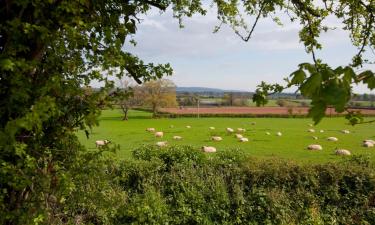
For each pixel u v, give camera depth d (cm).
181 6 584
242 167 1670
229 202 1547
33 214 331
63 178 338
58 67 337
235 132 4638
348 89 168
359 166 1644
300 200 1559
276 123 6316
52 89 329
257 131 4759
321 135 4209
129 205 445
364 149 3044
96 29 361
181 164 1673
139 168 1567
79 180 374
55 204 372
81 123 348
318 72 171
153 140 3822
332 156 2634
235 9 631
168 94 8044
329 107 170
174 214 1506
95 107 330
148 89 7919
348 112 234
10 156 326
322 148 3080
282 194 1563
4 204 332
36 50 323
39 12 312
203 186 1579
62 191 340
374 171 1606
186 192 1548
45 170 354
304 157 2594
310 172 1608
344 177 1602
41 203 351
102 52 340
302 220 1512
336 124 5716
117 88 368
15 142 277
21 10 309
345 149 3028
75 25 334
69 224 402
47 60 333
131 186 1548
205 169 1681
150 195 1442
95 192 397
